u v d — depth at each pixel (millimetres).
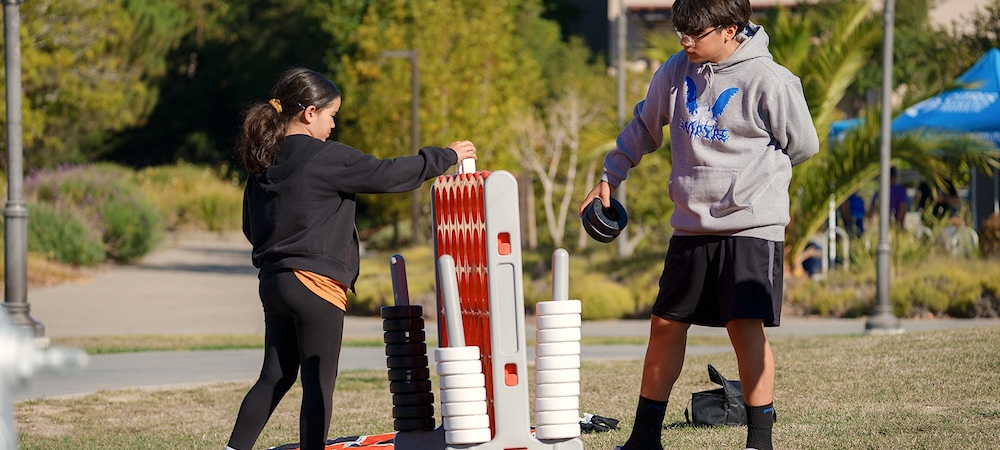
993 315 22656
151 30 71188
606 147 26594
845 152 25656
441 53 49875
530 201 43438
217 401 11953
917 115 28125
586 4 79875
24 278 18297
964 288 23125
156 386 13297
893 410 8734
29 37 43594
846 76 25312
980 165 25750
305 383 6930
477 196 6047
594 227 6789
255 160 7031
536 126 49781
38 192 43500
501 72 50656
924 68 51469
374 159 6941
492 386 5984
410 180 6891
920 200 30625
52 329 23141
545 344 5848
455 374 5855
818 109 25516
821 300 24422
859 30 25125
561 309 5840
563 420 5832
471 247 6199
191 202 62875
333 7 62125
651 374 6879
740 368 6586
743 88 6422
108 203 43500
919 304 23250
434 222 6797
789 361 11828
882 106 19562
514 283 5848
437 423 9258
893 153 25359
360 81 53062
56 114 51656
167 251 50750
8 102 18109
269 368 7156
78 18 48562
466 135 48062
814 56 25281
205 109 83812
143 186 65000
